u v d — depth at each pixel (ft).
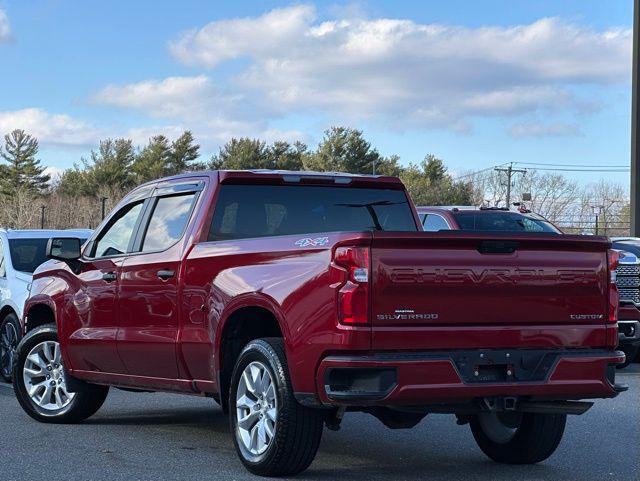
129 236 28.60
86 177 328.49
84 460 24.64
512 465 24.76
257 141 334.03
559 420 24.18
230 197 26.04
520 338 21.53
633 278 44.83
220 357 24.14
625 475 23.62
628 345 45.52
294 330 21.42
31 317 32.58
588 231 266.36
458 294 21.06
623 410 33.50
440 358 20.68
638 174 87.40
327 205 27.14
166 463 24.30
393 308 20.61
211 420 31.53
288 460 22.04
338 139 309.22
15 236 44.06
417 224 28.12
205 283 24.68
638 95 87.45
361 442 27.78
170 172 330.75
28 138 339.16
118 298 27.99
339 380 20.76
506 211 47.01
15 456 25.12
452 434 29.14
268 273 22.57
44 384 30.99
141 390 29.22
